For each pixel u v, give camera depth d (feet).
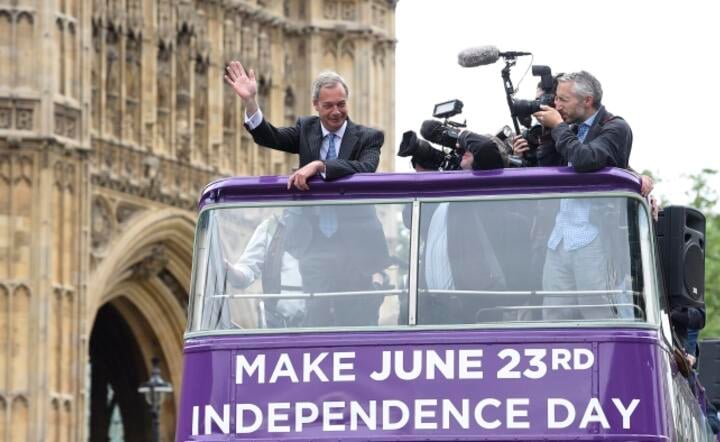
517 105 56.65
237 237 51.29
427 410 48.52
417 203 50.70
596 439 47.73
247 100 56.34
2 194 166.09
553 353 48.24
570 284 49.49
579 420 47.88
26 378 166.71
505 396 48.26
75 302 170.30
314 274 50.62
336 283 50.52
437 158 56.95
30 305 166.61
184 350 50.19
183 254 190.60
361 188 51.11
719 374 70.90
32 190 166.30
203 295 50.85
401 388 48.78
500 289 49.78
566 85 52.90
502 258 49.98
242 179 51.60
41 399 166.81
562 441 47.88
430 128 56.80
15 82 165.37
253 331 49.80
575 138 50.19
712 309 298.15
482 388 48.39
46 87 165.37
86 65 170.30
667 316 52.95
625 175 49.80
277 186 51.29
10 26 165.27
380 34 206.90
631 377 47.91
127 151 179.83
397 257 50.42
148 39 183.01
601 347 48.14
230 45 195.00
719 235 312.09
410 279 50.11
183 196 187.32
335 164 51.08
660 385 47.98
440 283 49.96
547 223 49.98
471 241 50.16
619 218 49.70
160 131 184.96
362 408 48.83
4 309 166.40
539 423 48.01
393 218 50.90
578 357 48.16
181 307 194.08
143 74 182.39
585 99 52.75
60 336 168.96
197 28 190.19
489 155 50.80
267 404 49.19
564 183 50.08
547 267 49.75
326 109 55.36
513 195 50.26
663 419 47.75
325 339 49.26
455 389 48.52
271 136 56.54
